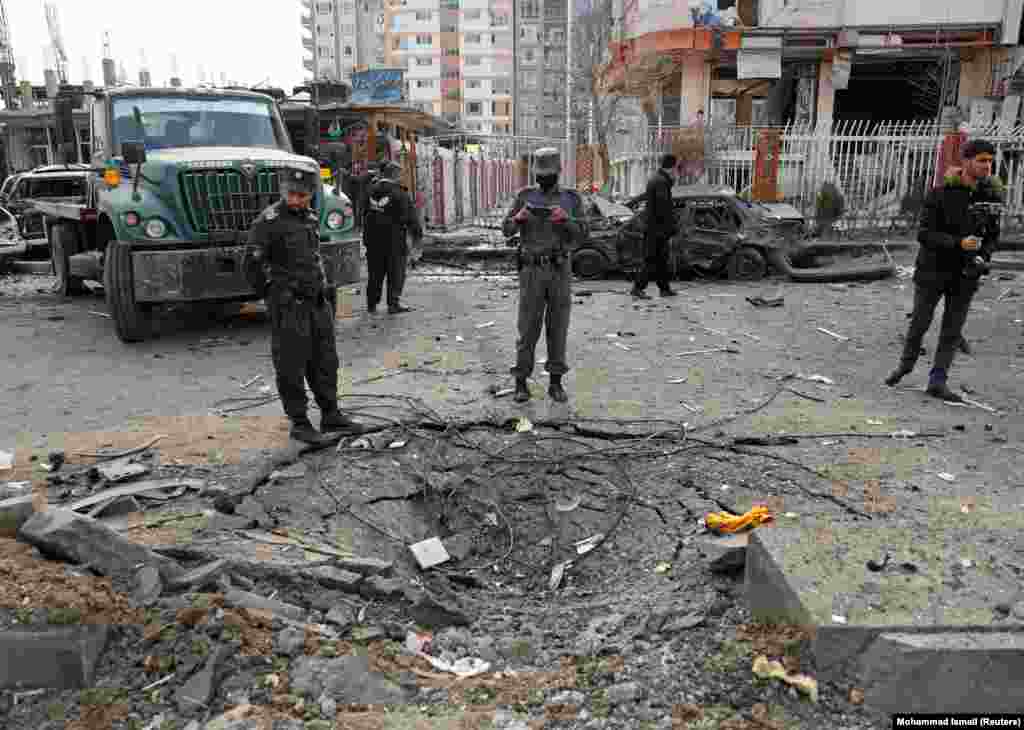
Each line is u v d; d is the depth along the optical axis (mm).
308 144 10234
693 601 3402
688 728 2590
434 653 3129
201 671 2807
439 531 4539
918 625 2729
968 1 20094
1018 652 2615
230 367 7465
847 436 5344
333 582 3482
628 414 5895
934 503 4176
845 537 3369
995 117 20594
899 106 25797
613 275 13570
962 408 5992
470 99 96938
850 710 2662
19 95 42031
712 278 13242
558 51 82688
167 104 9336
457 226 22641
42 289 13180
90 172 9773
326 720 2658
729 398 6309
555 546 4305
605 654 3053
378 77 32562
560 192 5941
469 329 9078
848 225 16516
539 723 2648
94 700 2721
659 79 22531
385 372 7141
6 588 3031
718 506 4348
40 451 5160
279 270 5055
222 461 4934
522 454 5211
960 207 5883
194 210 8234
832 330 8914
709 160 17547
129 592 3139
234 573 3473
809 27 20641
